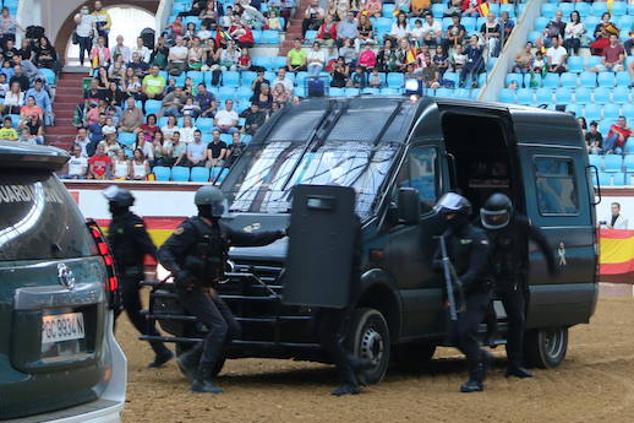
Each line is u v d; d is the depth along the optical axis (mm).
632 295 58969
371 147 30109
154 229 59094
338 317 26844
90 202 61719
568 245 34219
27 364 15625
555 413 25734
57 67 75875
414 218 28594
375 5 77688
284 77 70000
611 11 77750
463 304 28594
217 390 27219
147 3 91688
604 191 62656
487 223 30797
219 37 74562
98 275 17234
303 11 80750
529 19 76125
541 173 34000
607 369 33719
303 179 30203
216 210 26781
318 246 26594
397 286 28984
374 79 70375
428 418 24578
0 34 75188
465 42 72188
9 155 15867
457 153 35531
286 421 23766
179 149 65000
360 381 27984
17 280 15625
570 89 71188
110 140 65250
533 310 32594
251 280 27828
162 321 29375
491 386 29734
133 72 72062
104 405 16891
